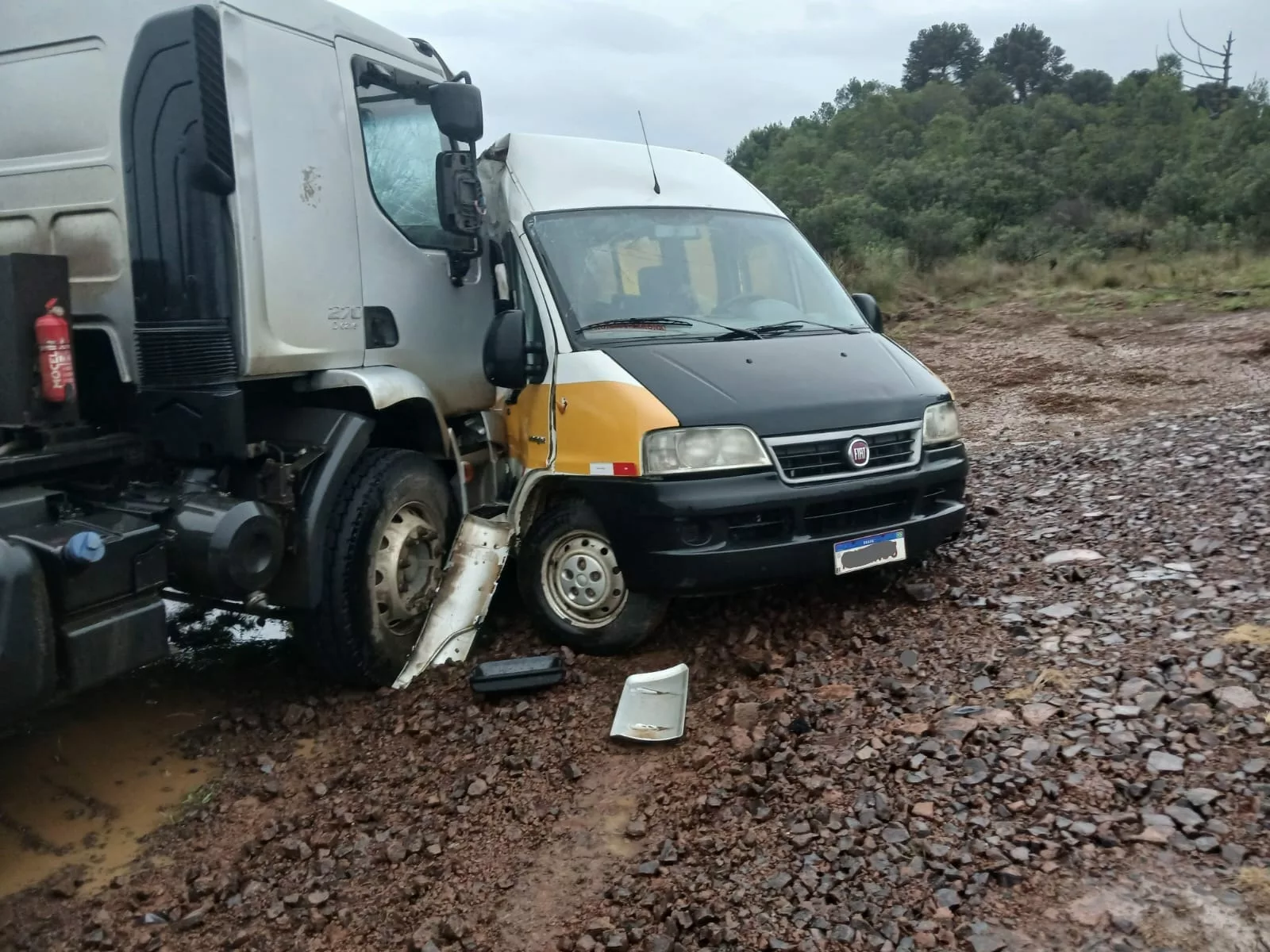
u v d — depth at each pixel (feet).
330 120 16.87
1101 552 18.37
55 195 16.19
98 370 16.34
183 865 12.96
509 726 15.07
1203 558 17.30
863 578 18.48
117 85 15.39
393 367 18.17
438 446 18.60
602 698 15.52
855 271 74.95
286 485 15.67
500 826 12.88
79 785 14.88
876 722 13.51
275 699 17.39
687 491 15.37
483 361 17.83
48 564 12.65
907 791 11.85
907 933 9.86
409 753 14.93
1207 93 199.31
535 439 17.66
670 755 13.87
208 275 15.10
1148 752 11.72
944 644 15.53
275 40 15.79
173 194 15.11
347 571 16.49
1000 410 36.55
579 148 20.47
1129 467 24.13
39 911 12.25
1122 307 56.03
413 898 11.77
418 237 19.04
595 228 18.92
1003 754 12.14
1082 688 13.38
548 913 11.19
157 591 14.17
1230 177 95.25
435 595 17.69
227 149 14.90
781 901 10.55
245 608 16.84
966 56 351.05
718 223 20.24
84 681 12.96
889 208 98.48
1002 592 17.25
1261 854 9.96
